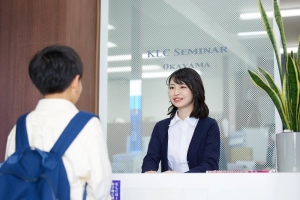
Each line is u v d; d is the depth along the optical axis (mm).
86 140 1283
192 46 3350
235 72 3219
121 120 3430
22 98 3137
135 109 3412
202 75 3291
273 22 3166
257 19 3215
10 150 1343
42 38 3141
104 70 3461
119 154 3410
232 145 3160
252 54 3193
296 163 1691
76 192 1246
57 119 1312
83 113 1346
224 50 3268
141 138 3381
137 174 1752
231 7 3287
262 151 3094
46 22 3146
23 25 3201
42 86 1354
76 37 3184
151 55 3432
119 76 3463
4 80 3193
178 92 2307
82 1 3285
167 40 3410
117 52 3486
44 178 1179
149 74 3416
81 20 3262
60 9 3113
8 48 3217
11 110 3154
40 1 3176
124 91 3441
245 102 3170
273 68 3135
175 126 2365
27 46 3168
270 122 3098
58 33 3104
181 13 3406
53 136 1281
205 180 1685
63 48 1392
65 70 1345
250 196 1643
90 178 1259
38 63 1347
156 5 3465
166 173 1734
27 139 1288
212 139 2223
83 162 1255
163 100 3363
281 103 1912
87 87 3271
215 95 3242
